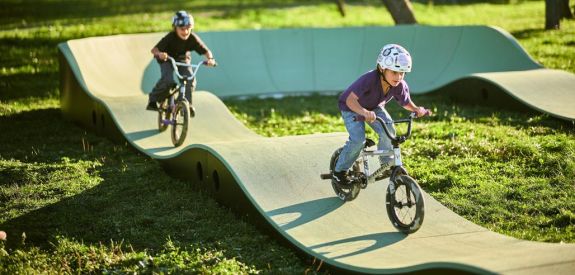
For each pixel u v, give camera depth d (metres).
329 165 8.38
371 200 7.90
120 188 9.37
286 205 7.66
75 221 8.14
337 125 13.35
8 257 6.97
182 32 10.70
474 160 9.91
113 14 33.41
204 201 8.70
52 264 6.84
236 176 7.98
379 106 7.23
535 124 11.98
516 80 13.84
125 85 15.40
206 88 17.05
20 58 21.14
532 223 7.67
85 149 11.65
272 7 36.81
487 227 7.59
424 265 5.51
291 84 17.70
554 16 23.59
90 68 14.91
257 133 12.86
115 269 6.71
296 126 13.38
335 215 7.49
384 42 18.33
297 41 18.44
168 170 10.06
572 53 18.89
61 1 41.09
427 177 9.31
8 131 13.12
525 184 8.83
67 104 14.16
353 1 39.25
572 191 8.45
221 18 31.47
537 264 5.21
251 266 6.75
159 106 11.27
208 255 7.01
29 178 9.84
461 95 14.95
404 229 6.95
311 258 6.70
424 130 11.87
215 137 11.58
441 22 29.05
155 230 7.81
